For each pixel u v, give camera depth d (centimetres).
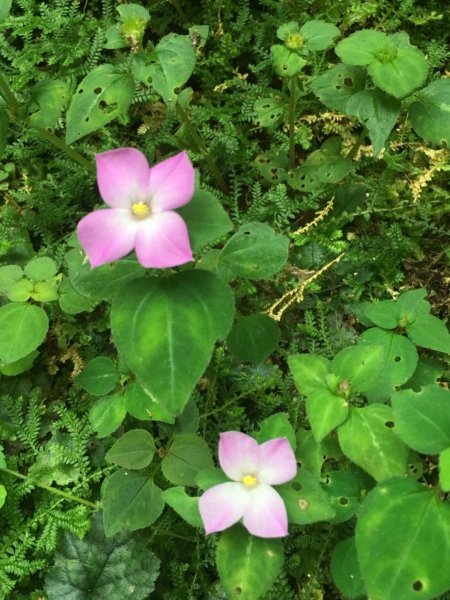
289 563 20
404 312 21
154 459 20
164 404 15
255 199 26
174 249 15
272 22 29
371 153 27
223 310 16
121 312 16
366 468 17
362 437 17
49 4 31
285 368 24
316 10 29
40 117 21
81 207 28
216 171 26
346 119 27
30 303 24
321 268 25
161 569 21
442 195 26
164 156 28
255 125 28
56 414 24
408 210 26
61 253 26
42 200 27
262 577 16
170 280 16
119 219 15
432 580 15
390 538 15
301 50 21
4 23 28
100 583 20
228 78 29
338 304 25
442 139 21
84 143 28
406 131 27
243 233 20
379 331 21
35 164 28
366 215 25
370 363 18
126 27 19
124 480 20
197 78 30
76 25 29
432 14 28
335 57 29
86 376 21
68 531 21
